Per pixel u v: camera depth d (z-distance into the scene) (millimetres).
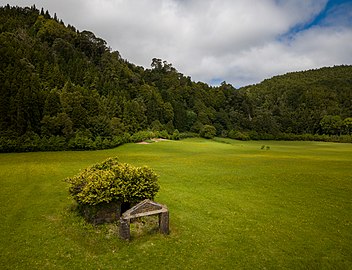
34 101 70125
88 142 70875
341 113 154375
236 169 38000
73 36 158250
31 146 63625
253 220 17453
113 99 104375
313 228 16219
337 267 11859
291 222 17203
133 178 15984
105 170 17062
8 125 66500
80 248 12805
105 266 11383
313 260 12391
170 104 133625
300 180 30125
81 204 16906
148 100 130000
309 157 56781
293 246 13727
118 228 14680
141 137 92625
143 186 15719
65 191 23328
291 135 139250
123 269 11211
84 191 14859
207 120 141750
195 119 142375
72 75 121812
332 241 14398
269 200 22297
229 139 130625
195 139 122000
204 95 171875
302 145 108562
